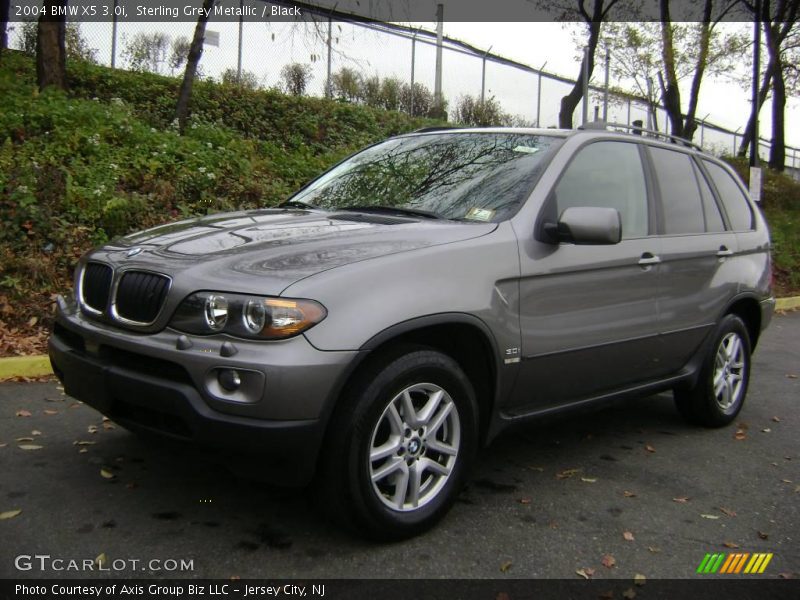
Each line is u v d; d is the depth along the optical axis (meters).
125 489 3.74
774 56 24.84
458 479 3.54
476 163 4.37
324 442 3.11
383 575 3.08
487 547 3.38
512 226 3.82
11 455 4.12
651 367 4.72
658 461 4.68
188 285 3.15
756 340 5.89
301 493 3.79
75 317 3.62
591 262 4.09
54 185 8.02
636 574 3.23
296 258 3.25
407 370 3.24
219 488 3.80
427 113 19.39
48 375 5.79
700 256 4.98
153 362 3.17
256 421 2.94
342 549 3.26
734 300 5.33
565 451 4.78
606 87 17.09
